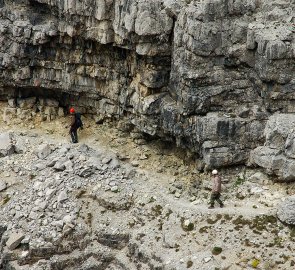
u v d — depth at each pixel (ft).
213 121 95.81
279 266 80.59
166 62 102.68
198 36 93.61
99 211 98.53
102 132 117.29
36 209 97.91
